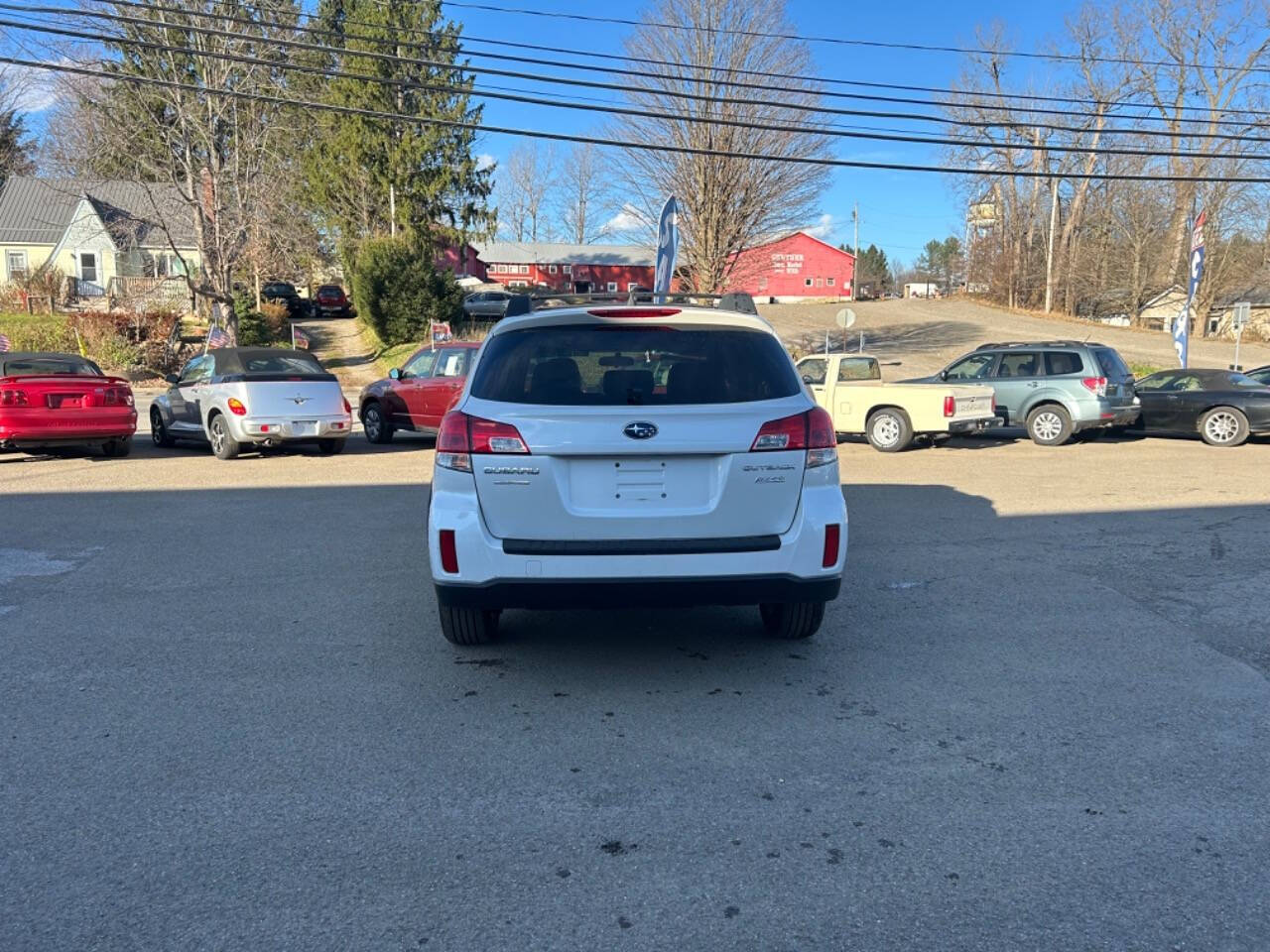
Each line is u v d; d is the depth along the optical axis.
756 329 4.84
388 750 4.05
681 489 4.48
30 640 5.54
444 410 14.87
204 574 7.04
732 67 30.77
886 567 7.16
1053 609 6.06
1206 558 7.37
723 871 3.13
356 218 45.94
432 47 16.00
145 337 34.31
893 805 3.55
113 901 2.97
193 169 31.17
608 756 3.99
